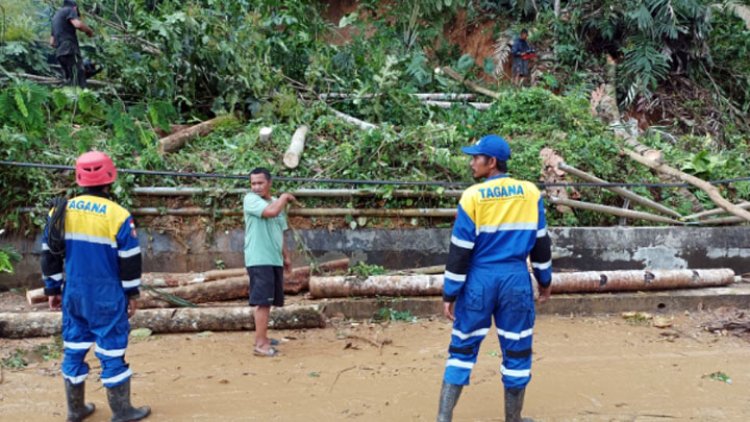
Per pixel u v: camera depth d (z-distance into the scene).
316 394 4.63
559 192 7.83
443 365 5.24
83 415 4.18
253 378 4.94
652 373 5.09
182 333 6.01
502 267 3.81
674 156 9.09
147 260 7.15
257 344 5.47
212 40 8.95
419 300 6.64
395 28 12.80
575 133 8.96
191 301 6.55
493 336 6.02
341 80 10.08
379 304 6.59
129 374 4.13
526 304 3.82
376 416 4.26
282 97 8.92
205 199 7.21
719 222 7.79
